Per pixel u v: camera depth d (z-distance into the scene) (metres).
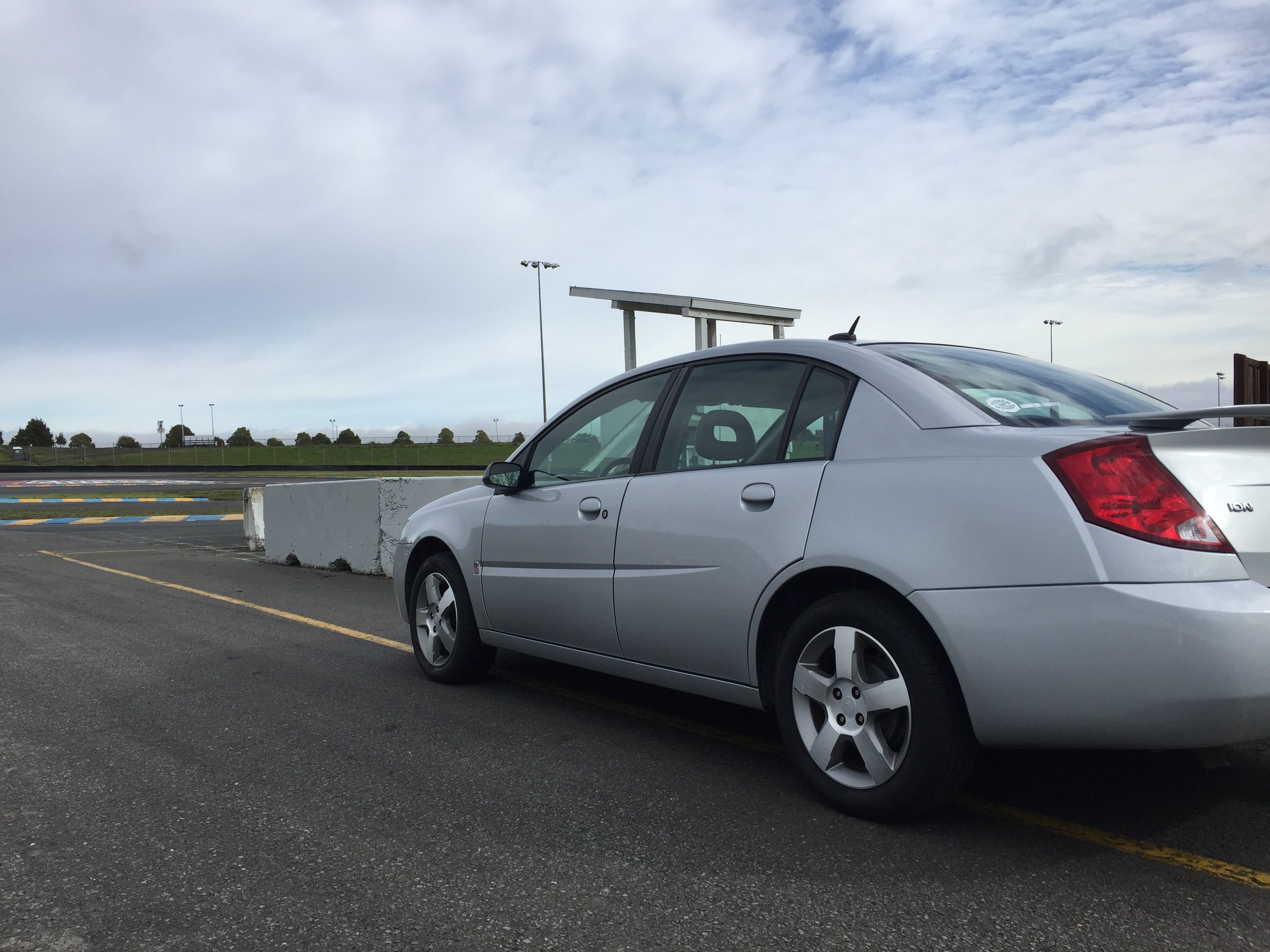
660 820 2.93
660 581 3.45
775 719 4.12
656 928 2.25
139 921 2.31
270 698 4.55
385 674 5.07
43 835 2.86
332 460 72.38
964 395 2.93
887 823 2.85
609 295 14.16
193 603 7.78
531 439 4.43
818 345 3.29
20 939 2.22
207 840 2.81
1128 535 2.36
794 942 2.17
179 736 3.92
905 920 2.27
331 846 2.76
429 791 3.22
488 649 4.72
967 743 2.66
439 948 2.17
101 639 6.17
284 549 10.85
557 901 2.40
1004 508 2.53
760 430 3.30
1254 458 2.43
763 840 2.76
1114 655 2.34
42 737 3.93
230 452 78.44
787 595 3.10
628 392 3.98
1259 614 2.26
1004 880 2.47
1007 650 2.48
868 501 2.81
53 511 23.77
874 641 2.76
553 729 3.98
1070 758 3.41
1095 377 3.62
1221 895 2.37
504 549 4.29
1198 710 2.28
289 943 2.20
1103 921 2.24
